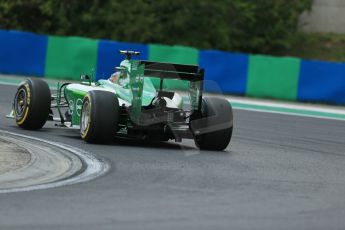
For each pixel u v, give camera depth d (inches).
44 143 1547.7
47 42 3528.5
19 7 4628.4
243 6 4571.9
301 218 960.9
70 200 1011.3
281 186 1210.0
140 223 885.2
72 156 1403.8
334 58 4589.1
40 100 1736.0
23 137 1620.3
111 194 1065.5
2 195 1034.7
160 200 1035.3
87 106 1585.9
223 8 4557.1
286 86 3348.9
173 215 939.3
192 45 4466.0
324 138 2105.1
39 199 1011.9
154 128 1566.2
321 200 1102.4
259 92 3376.0
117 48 3474.4
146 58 3454.7
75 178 1190.3
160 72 1546.5
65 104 1831.9
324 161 1587.1
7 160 1306.6
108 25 4569.4
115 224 874.1
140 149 1557.6
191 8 4527.6
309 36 4822.8
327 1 4911.4
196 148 1646.2
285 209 1014.4
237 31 4608.8
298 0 4768.7
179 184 1170.6
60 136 1685.5
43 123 1761.8
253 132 2097.7
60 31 4603.8
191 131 1572.3
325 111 2992.1
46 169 1259.2
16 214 913.5
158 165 1352.1
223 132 1583.4
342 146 1940.2
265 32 4633.4
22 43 3528.5
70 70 3511.3
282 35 4662.9
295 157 1615.4
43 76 3533.5
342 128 2443.4
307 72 3321.9
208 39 4517.7
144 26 4458.7
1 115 2050.9
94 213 933.2
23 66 3531.0
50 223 868.0
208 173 1295.5
